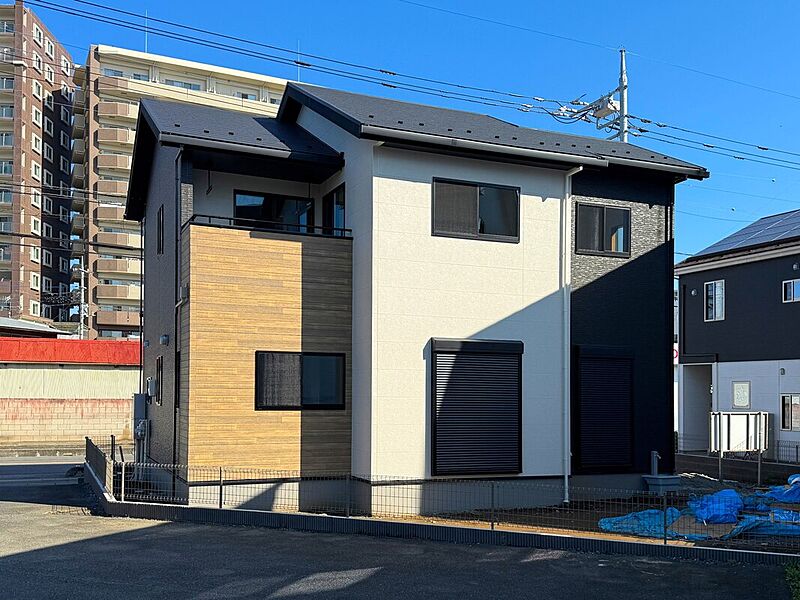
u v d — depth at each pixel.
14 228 52.47
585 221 13.10
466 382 11.76
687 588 7.16
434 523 10.12
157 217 14.73
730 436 17.52
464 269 11.91
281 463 11.21
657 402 13.29
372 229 11.34
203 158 12.05
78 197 53.50
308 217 13.64
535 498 12.12
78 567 7.52
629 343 13.17
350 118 11.34
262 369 11.20
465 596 6.79
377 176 11.41
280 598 6.61
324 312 11.75
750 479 17.08
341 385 11.78
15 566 7.52
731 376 20.55
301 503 11.30
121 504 10.68
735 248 20.59
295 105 14.55
